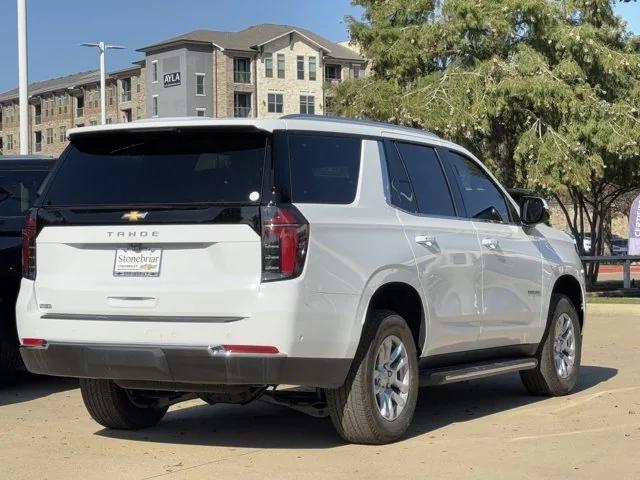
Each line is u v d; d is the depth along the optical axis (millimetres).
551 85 21500
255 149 6199
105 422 7250
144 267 6188
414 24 24359
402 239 6832
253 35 93938
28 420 7844
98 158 6598
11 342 9297
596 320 16078
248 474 5949
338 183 6520
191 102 90938
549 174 21812
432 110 22078
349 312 6230
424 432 7188
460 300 7418
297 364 5945
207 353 5910
